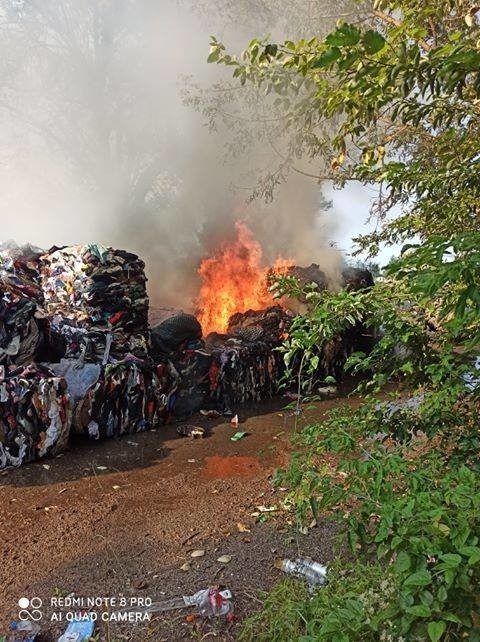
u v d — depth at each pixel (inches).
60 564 104.8
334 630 50.1
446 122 88.5
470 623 45.9
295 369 253.8
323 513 115.7
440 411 77.5
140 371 191.2
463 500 50.4
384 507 53.9
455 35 56.7
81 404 177.2
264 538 112.4
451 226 86.3
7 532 118.5
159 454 171.5
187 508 130.8
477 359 77.1
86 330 195.3
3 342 174.7
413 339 77.4
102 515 127.1
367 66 59.9
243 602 90.2
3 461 156.9
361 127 86.8
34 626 85.4
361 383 87.4
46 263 223.3
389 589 57.6
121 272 206.4
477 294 45.1
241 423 207.2
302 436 78.2
